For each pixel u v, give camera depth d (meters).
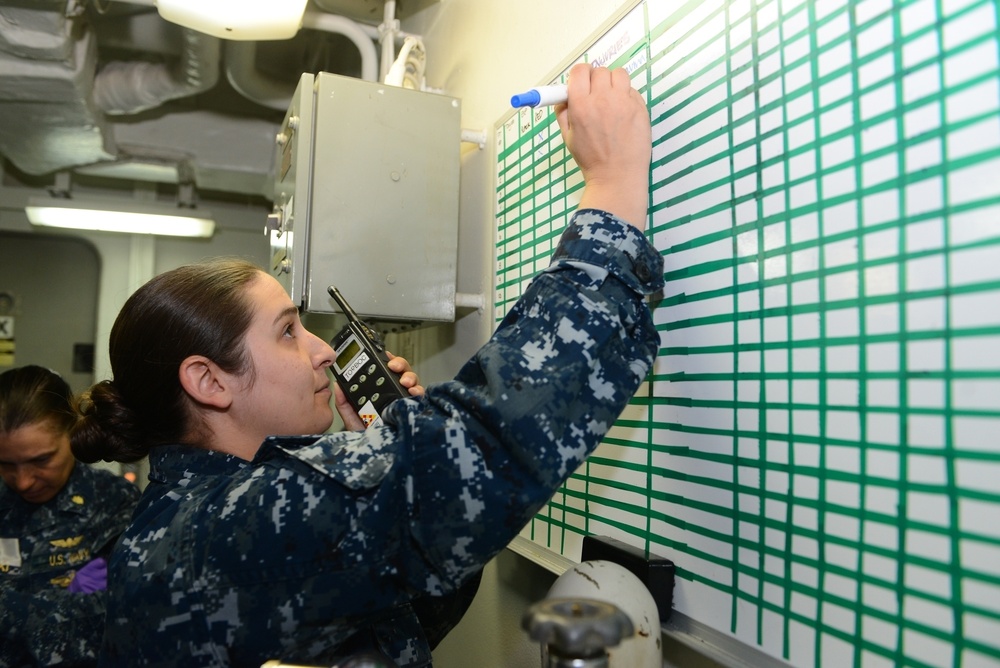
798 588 0.50
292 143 1.10
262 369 0.73
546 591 0.90
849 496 0.46
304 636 0.55
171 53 1.95
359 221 1.04
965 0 0.40
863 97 0.46
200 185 2.70
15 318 2.74
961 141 0.40
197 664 0.54
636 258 0.58
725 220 0.59
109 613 0.59
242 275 0.76
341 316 1.06
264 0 1.23
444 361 1.33
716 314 0.60
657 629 0.55
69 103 1.87
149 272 2.87
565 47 0.92
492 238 1.11
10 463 1.39
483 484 0.50
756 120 0.56
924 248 0.42
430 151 1.09
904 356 0.43
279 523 0.54
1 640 1.26
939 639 0.40
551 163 0.91
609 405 0.53
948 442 0.40
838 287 0.48
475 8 1.26
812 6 0.51
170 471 0.71
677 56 0.67
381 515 0.52
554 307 0.54
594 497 0.79
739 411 0.57
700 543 0.61
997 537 0.37
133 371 0.73
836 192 0.48
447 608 0.85
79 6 1.53
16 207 2.74
